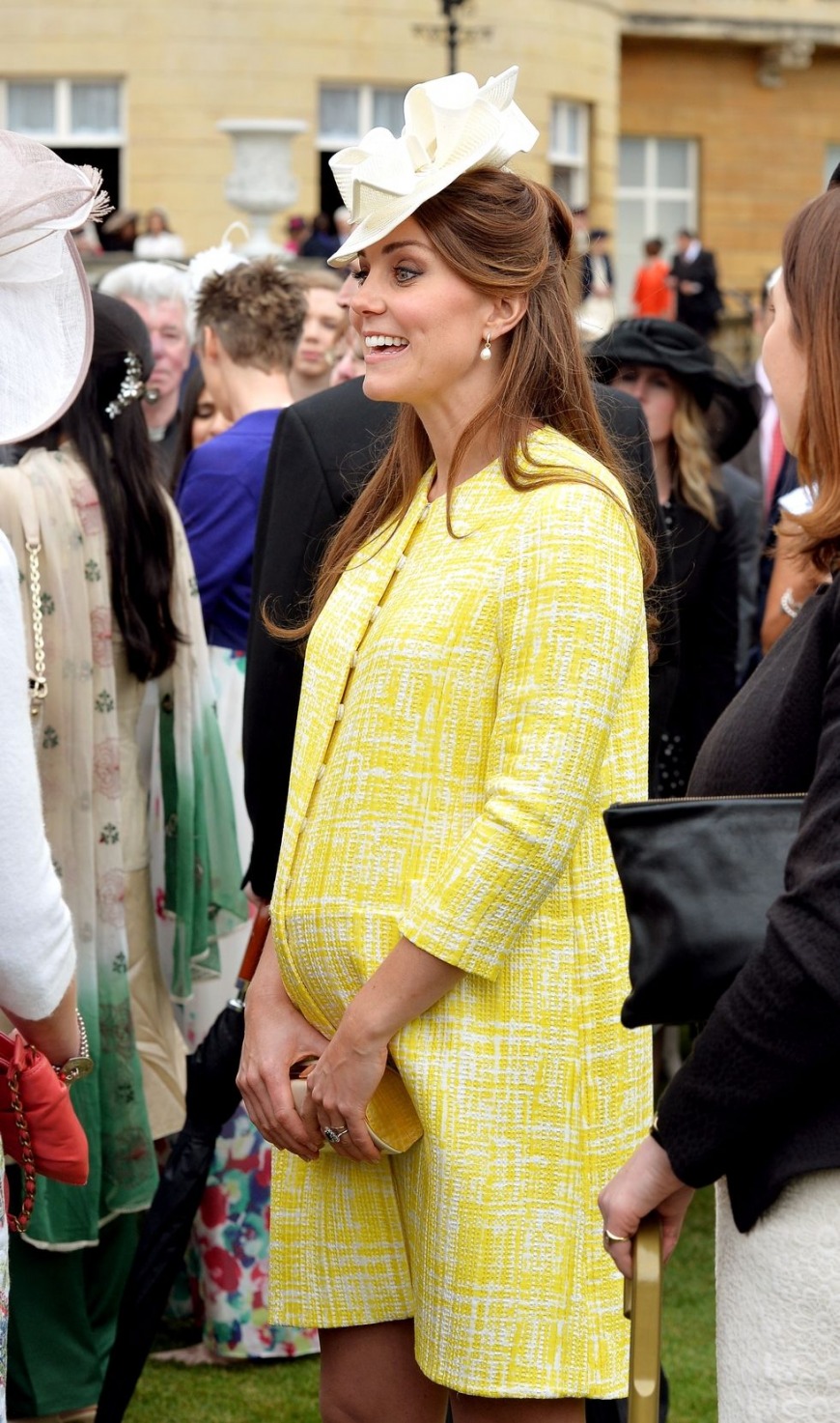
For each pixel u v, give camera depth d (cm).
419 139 218
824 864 165
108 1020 320
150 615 329
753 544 446
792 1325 171
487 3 2569
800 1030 164
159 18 2450
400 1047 214
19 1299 313
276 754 285
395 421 269
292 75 2477
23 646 190
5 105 2491
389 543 230
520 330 223
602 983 217
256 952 285
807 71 3278
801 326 185
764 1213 173
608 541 210
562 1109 216
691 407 430
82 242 1698
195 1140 289
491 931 209
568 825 207
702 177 3253
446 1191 214
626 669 210
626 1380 220
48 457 321
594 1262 217
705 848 180
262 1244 356
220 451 374
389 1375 232
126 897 339
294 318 392
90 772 317
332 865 221
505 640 210
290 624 282
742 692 196
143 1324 286
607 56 2747
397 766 216
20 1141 211
